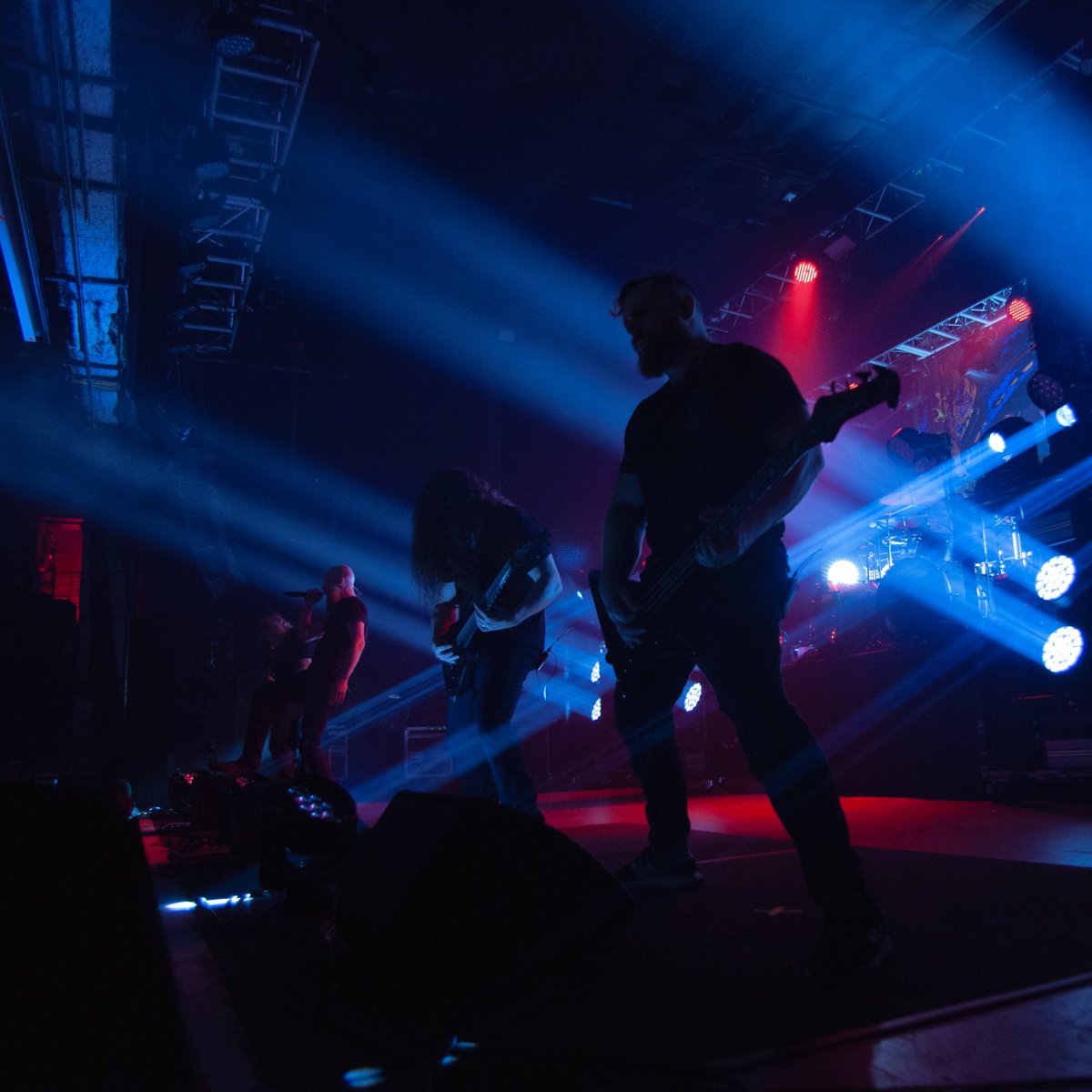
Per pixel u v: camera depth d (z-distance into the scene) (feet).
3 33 17.25
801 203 29.01
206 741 31.71
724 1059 3.29
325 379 38.68
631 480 6.87
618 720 7.65
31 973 3.65
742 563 5.41
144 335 29.27
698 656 5.68
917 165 26.50
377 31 23.41
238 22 19.22
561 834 4.19
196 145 22.16
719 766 24.29
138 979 3.70
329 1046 3.57
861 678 18.51
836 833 4.82
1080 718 15.07
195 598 33.63
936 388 35.81
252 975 4.92
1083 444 20.17
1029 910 5.96
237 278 28.30
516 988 3.91
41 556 38.58
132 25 20.74
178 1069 3.20
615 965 4.90
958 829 11.62
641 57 24.08
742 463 5.67
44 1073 3.00
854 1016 3.81
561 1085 3.16
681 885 7.57
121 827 4.28
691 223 32.48
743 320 34.55
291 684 14.28
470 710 9.43
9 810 4.09
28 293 25.38
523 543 8.96
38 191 22.26
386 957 3.80
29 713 30.19
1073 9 21.17
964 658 16.15
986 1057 3.22
